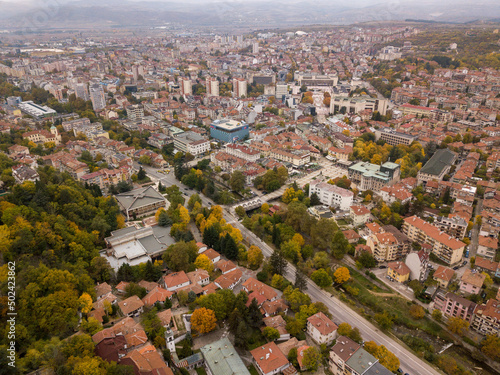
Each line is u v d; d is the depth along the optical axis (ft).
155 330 652.07
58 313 597.11
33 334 571.28
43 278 639.35
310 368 645.51
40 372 512.63
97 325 628.28
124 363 549.13
